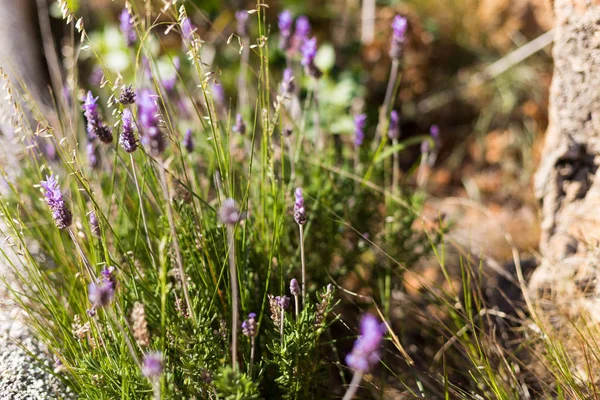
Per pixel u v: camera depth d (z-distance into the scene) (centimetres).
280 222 112
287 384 106
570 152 119
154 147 91
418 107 187
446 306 122
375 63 189
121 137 99
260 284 114
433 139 133
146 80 127
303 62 121
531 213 153
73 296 109
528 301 114
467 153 181
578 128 117
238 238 109
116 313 105
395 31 123
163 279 96
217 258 107
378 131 136
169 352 104
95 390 103
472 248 141
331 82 175
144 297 108
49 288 108
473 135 181
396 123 126
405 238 126
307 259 121
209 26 190
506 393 109
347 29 198
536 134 172
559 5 116
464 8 187
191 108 135
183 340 102
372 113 181
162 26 188
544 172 122
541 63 179
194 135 131
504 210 160
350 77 179
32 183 122
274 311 103
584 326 113
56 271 115
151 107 90
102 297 92
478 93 182
